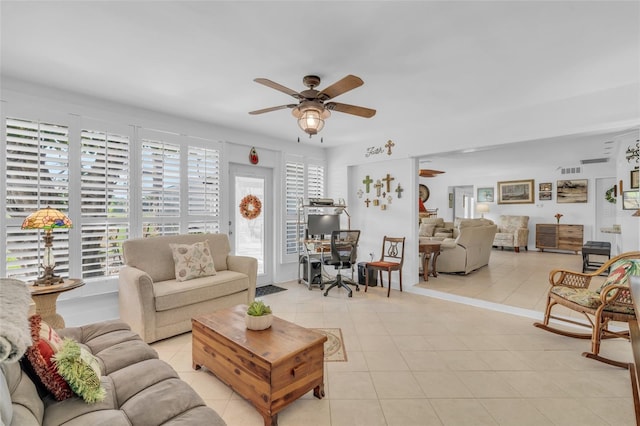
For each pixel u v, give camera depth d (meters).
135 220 3.55
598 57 2.44
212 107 3.60
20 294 1.34
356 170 5.55
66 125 3.10
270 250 5.17
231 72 2.70
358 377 2.31
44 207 2.96
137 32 2.11
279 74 2.73
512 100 3.37
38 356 1.27
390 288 4.85
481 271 5.88
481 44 2.25
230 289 3.42
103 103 3.33
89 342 1.90
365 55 2.41
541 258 7.38
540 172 8.72
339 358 2.60
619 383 2.22
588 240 8.00
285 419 1.86
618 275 2.56
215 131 4.30
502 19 1.96
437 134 4.32
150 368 1.61
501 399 2.05
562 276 3.13
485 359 2.58
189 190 4.03
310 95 2.39
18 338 1.01
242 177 4.79
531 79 2.83
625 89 2.94
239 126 4.40
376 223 5.25
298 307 3.92
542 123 3.43
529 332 3.14
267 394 1.75
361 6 1.83
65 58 2.47
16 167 2.83
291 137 5.07
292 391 1.85
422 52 2.36
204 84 2.96
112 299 3.39
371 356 2.63
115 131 3.41
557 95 3.22
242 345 1.93
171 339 2.98
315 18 1.95
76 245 3.14
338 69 2.63
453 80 2.86
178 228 3.91
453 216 10.73
